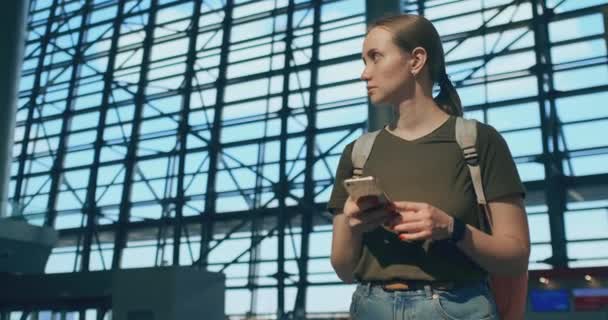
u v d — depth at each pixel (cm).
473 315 137
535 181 1688
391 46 153
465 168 145
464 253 140
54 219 2417
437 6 1956
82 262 2289
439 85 164
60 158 2480
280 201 2017
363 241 150
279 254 1978
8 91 2192
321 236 1947
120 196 2319
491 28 1848
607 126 1659
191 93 2305
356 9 2109
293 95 2119
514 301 156
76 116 2525
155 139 2317
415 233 128
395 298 141
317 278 1911
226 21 2320
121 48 2516
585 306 1034
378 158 155
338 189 160
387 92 153
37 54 2703
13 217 2020
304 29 2180
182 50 2388
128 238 2272
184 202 2186
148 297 1673
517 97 1773
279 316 1919
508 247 136
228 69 2275
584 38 1734
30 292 1905
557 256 1612
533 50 1783
